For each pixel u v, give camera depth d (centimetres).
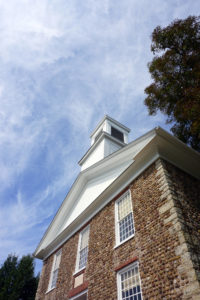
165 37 1030
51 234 1609
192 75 945
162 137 809
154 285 598
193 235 616
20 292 2255
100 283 835
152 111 1172
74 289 998
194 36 984
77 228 1265
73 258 1154
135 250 735
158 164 806
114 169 1155
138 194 856
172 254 589
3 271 2384
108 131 1797
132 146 1033
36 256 1634
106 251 895
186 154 837
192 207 715
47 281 1359
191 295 489
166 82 1052
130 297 680
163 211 691
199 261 548
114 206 989
